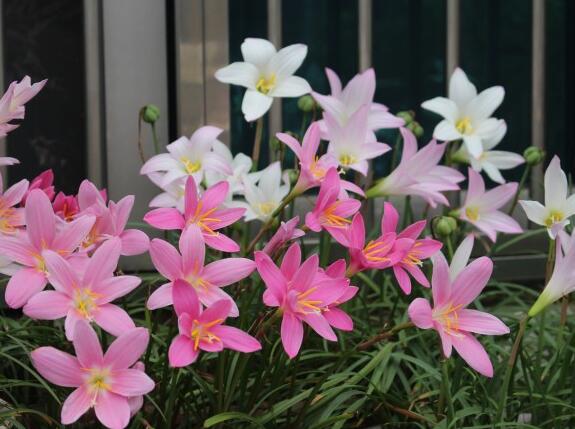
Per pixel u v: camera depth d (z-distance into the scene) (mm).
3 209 1055
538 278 1751
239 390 1188
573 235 1064
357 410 1229
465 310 1035
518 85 1821
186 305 937
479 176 1376
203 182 1305
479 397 1244
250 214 1325
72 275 953
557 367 1297
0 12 1557
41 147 1687
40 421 1142
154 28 1587
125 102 1584
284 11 1720
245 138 1707
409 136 1210
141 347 942
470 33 1794
